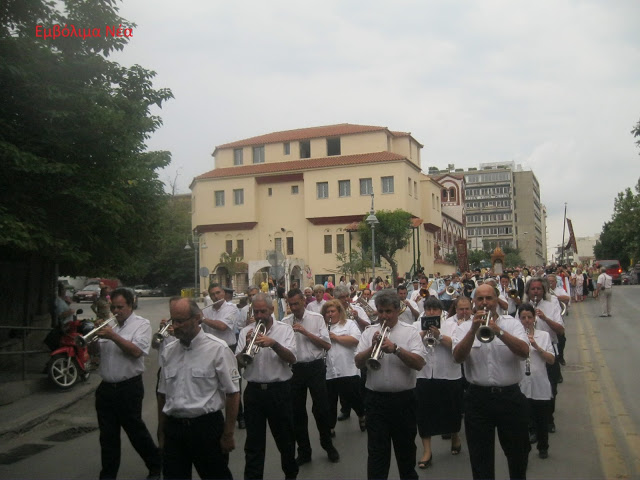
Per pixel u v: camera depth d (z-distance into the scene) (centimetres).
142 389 678
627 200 4972
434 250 6581
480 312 539
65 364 1277
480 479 554
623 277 7094
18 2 1231
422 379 759
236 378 527
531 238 15275
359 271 4694
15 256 1514
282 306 2153
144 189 1594
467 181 15638
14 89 1152
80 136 1268
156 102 1625
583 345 1772
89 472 736
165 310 3803
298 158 5984
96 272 1786
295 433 748
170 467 518
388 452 584
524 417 559
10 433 931
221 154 6244
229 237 6059
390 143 5969
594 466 706
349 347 883
